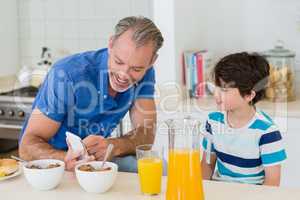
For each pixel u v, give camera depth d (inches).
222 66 80.7
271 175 77.8
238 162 80.9
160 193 61.9
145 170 60.5
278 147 78.2
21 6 147.1
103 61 80.6
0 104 126.4
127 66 72.7
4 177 66.7
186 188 55.6
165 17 118.9
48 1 144.3
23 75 135.1
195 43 131.7
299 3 126.0
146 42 71.0
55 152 74.3
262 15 130.0
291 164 110.0
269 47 130.5
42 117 76.4
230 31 133.4
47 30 145.6
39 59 147.6
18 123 125.6
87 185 61.6
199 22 133.3
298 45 127.6
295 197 59.8
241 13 131.8
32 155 75.2
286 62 118.5
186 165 55.6
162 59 120.5
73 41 143.4
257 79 79.5
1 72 142.3
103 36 139.9
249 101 79.7
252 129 79.4
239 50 133.4
